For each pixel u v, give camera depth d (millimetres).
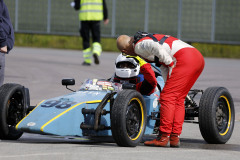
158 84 25578
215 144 24297
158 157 19438
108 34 76500
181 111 22906
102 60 62438
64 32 78812
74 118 21516
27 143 22062
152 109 24625
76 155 19125
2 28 27016
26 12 80188
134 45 22578
